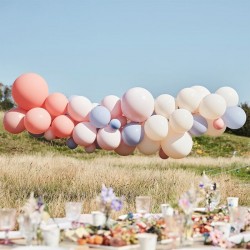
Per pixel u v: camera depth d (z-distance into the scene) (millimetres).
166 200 9742
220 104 6320
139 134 6422
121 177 12320
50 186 11383
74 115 6434
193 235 3770
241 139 35531
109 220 3902
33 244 3418
